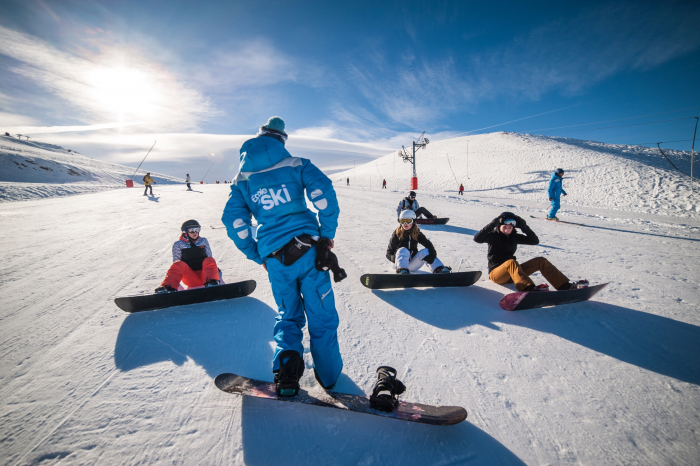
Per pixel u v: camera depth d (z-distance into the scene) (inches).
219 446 60.1
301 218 72.3
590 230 328.5
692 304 128.3
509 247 145.4
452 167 1980.8
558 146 1914.4
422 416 62.0
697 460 57.9
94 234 264.8
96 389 76.0
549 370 85.2
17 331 104.5
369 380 80.4
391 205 553.6
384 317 116.9
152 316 115.3
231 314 117.1
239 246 75.8
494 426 66.3
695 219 562.6
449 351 94.2
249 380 72.9
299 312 75.5
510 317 116.9
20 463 55.9
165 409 69.6
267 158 72.4
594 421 67.6
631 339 101.0
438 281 141.1
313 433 63.9
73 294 136.6
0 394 74.5
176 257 134.3
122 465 55.7
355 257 196.9
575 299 121.0
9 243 233.3
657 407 71.6
